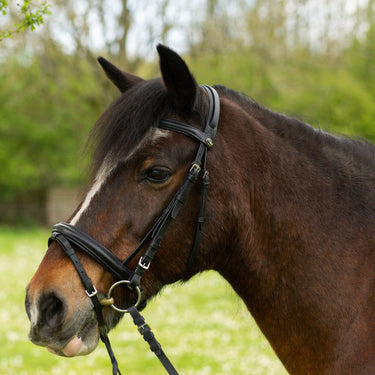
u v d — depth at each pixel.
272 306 2.33
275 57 17.44
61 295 2.03
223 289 10.37
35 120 24.44
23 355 6.43
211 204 2.20
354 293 2.22
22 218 27.45
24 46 15.52
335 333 2.21
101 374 5.82
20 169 24.84
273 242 2.30
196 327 7.54
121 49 14.39
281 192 2.32
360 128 14.76
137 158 2.09
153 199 2.11
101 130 2.16
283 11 17.56
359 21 17.38
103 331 2.17
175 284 2.47
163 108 2.16
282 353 2.35
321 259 2.27
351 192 2.37
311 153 2.42
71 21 14.14
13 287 10.51
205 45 16.05
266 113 2.49
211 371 5.60
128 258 2.10
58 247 2.13
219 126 2.30
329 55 18.45
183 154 2.13
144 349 6.68
